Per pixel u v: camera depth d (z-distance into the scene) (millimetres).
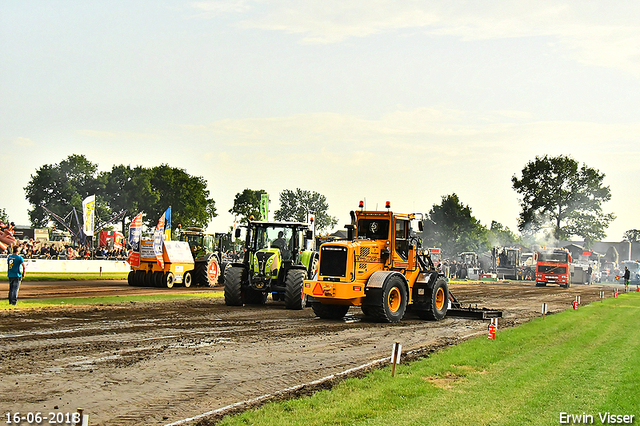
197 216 102625
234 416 7785
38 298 22875
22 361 10703
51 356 11242
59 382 9336
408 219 20359
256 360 11727
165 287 32188
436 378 10383
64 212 100438
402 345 14281
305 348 13367
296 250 23141
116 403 8359
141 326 15867
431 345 14312
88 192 104000
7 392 8672
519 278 69125
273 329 16406
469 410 8289
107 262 45125
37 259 41875
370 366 11414
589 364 11953
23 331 14094
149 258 32406
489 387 9727
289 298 21922
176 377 10016
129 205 99688
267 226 23391
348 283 18406
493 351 13172
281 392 9242
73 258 46750
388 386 9508
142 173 100562
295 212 128250
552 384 10047
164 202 101062
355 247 18688
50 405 8141
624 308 27625
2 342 12477
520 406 8594
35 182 103750
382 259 19438
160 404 8398
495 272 69438
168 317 18234
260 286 22516
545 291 44031
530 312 24469
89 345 12539
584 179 93188
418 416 7922
